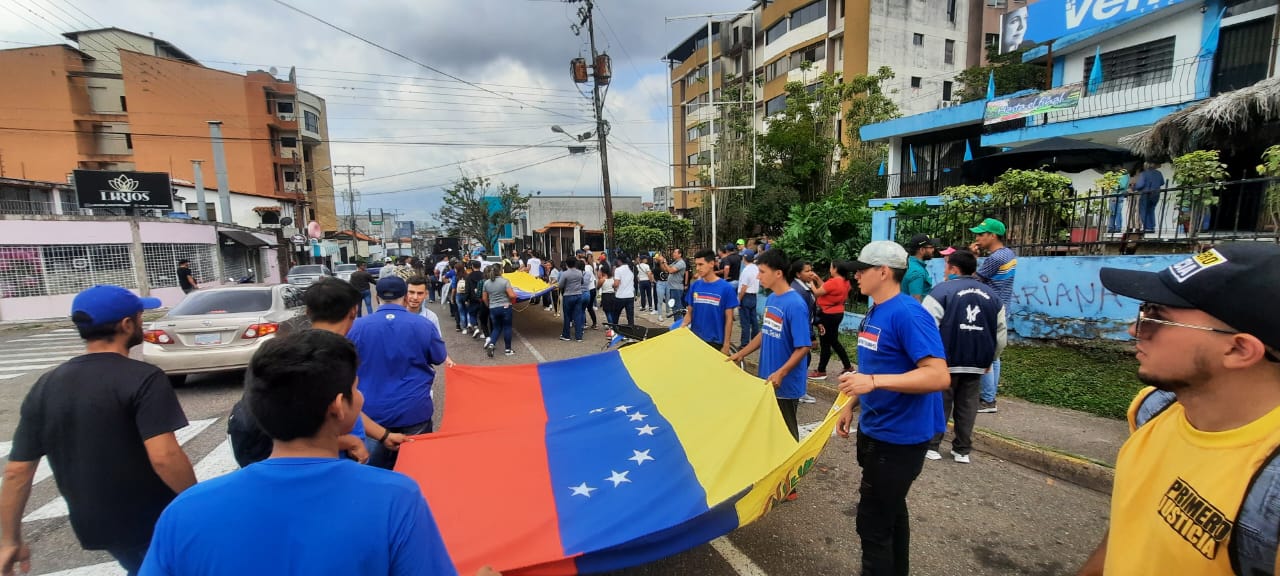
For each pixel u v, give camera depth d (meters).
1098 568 1.66
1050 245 8.13
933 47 34.12
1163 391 1.55
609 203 20.72
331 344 1.36
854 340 9.45
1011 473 4.64
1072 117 13.65
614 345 8.21
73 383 2.20
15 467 2.19
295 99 47.53
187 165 41.56
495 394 4.87
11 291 16.48
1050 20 14.90
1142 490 1.42
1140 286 1.37
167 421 2.26
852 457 5.06
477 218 49.16
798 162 27.05
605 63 20.19
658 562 3.41
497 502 2.98
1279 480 1.09
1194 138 9.31
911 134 19.39
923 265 6.72
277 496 1.20
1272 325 1.14
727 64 45.09
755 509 2.74
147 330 7.42
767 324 4.16
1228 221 8.23
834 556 3.46
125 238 18.83
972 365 4.66
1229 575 1.18
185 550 1.16
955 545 3.55
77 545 3.76
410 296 4.56
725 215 26.84
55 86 37.53
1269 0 10.89
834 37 34.41
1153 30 12.97
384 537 1.22
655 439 3.69
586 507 2.91
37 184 21.27
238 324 7.57
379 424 3.54
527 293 12.50
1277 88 7.70
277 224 37.09
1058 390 6.14
